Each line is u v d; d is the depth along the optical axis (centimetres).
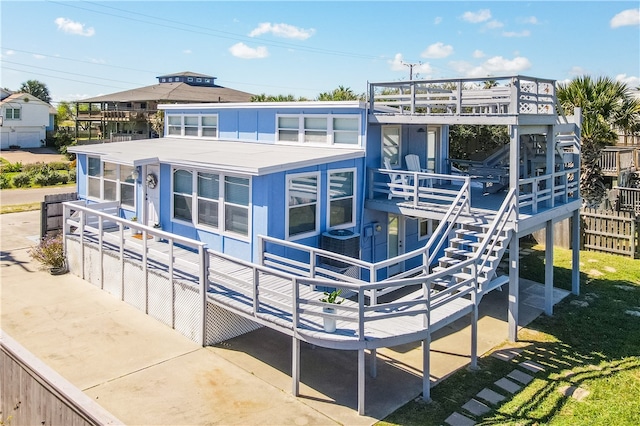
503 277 1088
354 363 903
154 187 1373
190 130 1769
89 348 916
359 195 1298
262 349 943
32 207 2325
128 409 725
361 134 1283
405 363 913
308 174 1156
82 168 1652
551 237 1166
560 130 1224
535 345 1005
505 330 1079
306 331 775
